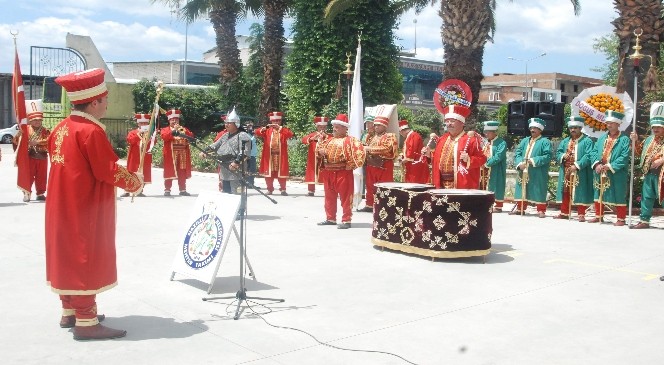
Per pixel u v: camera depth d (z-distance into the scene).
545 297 7.03
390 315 6.33
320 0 23.98
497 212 14.36
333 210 11.80
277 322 6.09
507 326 6.03
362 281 7.66
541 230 11.65
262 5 28.59
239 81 30.61
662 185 11.48
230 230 7.15
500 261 8.85
